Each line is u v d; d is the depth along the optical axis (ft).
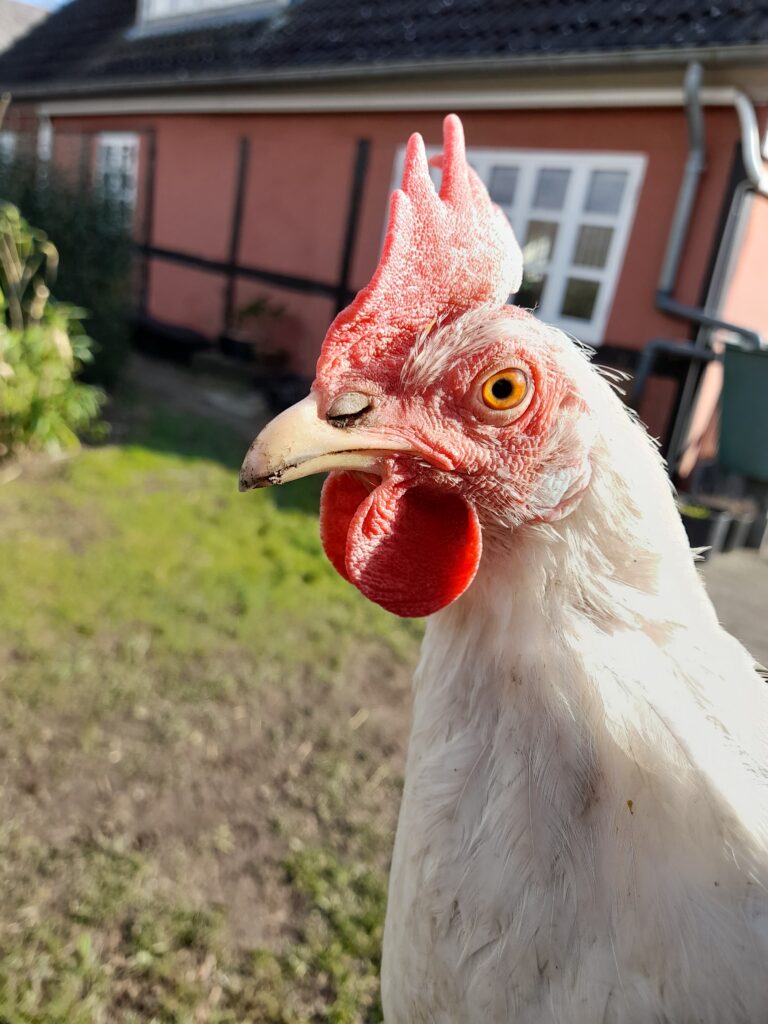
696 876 0.48
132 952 1.15
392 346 0.56
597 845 0.50
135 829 1.35
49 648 1.78
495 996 0.52
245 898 1.25
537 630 0.53
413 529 0.59
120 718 1.60
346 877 1.30
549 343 0.54
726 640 0.57
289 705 1.70
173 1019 1.07
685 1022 0.47
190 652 1.83
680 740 0.49
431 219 0.57
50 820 1.34
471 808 0.54
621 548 0.52
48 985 1.09
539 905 0.50
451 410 0.54
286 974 1.14
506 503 0.54
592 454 0.52
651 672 0.51
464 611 0.58
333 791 1.47
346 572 0.64
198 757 1.52
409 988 0.60
